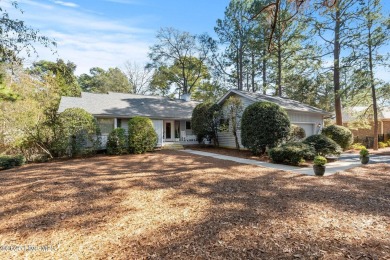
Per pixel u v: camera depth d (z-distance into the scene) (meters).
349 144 13.70
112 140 11.80
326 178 6.39
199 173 6.95
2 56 7.05
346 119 21.91
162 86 30.94
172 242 2.87
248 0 19.48
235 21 20.98
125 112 14.66
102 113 13.53
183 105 19.58
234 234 3.03
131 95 18.66
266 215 3.66
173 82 29.89
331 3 5.50
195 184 5.68
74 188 5.29
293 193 4.91
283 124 10.49
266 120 10.48
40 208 4.12
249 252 2.59
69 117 10.87
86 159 10.20
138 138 12.08
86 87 38.16
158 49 26.59
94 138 11.83
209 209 3.99
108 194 4.89
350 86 14.72
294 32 16.88
